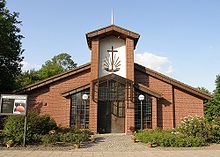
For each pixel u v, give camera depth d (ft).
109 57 71.15
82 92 69.21
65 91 68.33
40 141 47.16
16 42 86.79
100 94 67.46
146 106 69.10
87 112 68.39
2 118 58.70
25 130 44.09
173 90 72.69
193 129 51.57
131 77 68.85
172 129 60.13
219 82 136.05
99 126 68.13
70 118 67.92
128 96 67.31
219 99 131.85
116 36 72.13
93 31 69.56
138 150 42.80
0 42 76.54
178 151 41.98
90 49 76.89
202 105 72.18
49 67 172.55
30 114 49.98
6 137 45.27
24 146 43.52
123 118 69.00
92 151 41.42
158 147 45.52
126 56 70.08
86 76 72.38
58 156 36.58
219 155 38.52
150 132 54.80
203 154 39.34
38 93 71.46
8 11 83.25
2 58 82.43
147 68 72.49
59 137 47.55
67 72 71.72
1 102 44.32
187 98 72.38
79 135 49.96
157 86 72.28
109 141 52.13
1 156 35.99
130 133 65.05
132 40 70.90
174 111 71.56
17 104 44.60
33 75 147.33
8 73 85.87
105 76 67.31
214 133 51.49
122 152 40.73
